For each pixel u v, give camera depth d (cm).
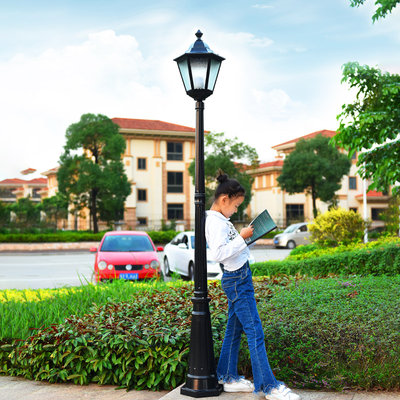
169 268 1434
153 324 463
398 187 821
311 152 3641
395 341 393
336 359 402
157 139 4191
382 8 735
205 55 385
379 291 557
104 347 450
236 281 361
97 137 3184
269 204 4606
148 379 441
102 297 644
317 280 668
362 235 1411
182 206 4259
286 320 440
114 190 3144
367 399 367
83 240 2959
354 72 734
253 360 356
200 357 374
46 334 466
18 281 1348
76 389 445
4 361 502
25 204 4262
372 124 735
